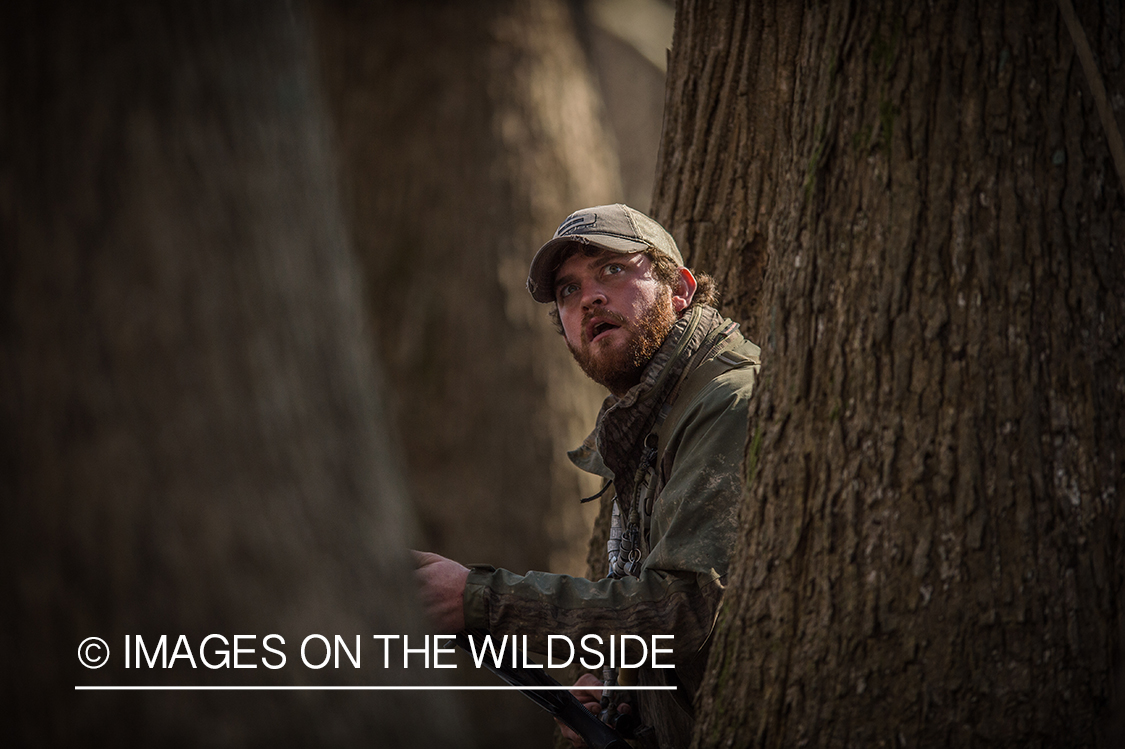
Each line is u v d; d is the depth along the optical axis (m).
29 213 0.88
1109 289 1.29
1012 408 1.27
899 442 1.31
